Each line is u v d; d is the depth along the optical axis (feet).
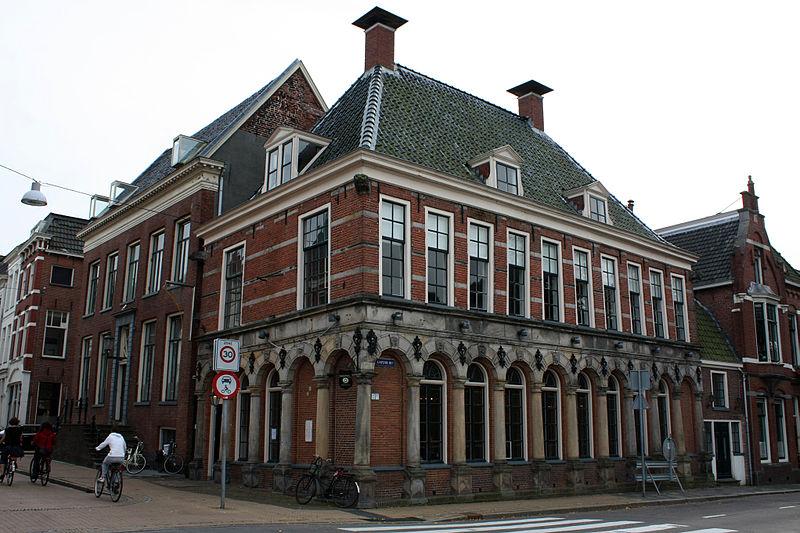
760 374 102.47
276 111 92.99
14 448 60.80
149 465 83.87
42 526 38.04
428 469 58.03
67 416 106.83
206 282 80.07
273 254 68.95
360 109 69.97
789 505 65.36
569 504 59.41
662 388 84.94
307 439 60.70
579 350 73.36
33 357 136.26
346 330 56.80
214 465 74.08
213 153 84.74
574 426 70.79
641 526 45.01
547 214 73.10
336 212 60.85
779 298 108.78
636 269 85.10
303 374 62.80
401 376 58.18
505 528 43.01
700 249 112.37
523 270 70.59
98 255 109.70
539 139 92.12
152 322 91.66
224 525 41.19
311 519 45.62
